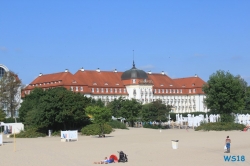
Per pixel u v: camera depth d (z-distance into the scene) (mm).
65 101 102812
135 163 44656
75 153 55938
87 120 111438
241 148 59250
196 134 94625
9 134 111062
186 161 45344
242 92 128125
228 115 123750
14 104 154000
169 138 82312
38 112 102375
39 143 77062
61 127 108125
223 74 126812
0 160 49594
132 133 106750
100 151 58031
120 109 156625
